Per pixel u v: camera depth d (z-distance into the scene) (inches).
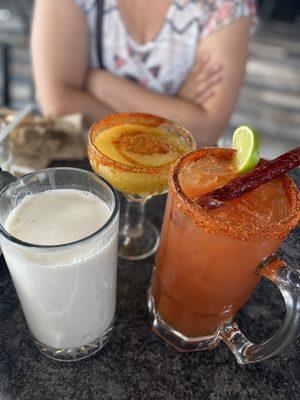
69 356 10.2
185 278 9.6
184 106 23.9
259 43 66.9
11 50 54.3
